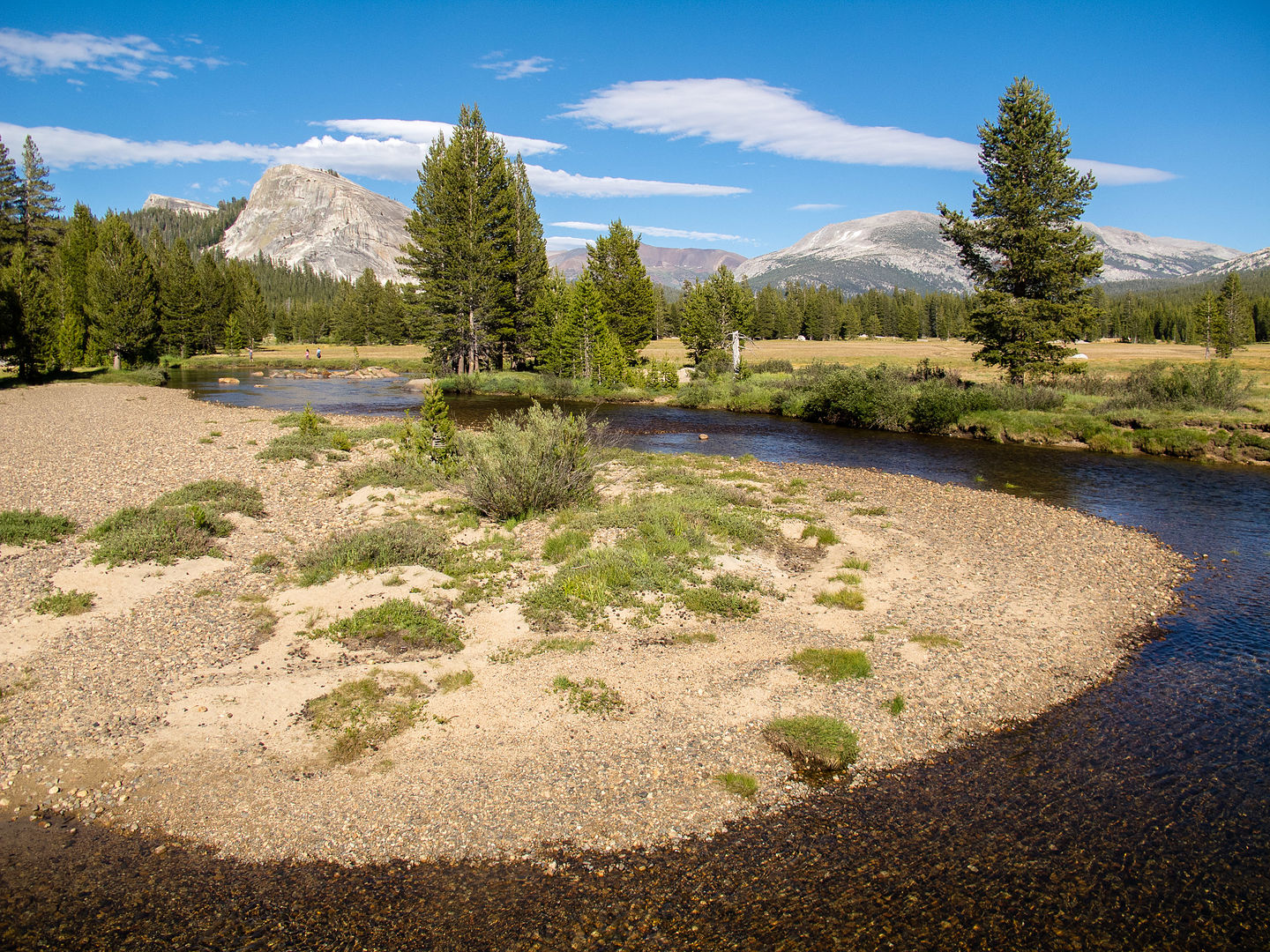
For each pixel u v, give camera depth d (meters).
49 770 8.30
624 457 27.36
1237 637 12.57
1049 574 15.59
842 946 6.12
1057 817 7.83
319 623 12.05
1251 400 38.47
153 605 12.63
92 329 66.31
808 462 29.55
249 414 39.56
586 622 12.30
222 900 6.61
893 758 8.88
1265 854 7.29
